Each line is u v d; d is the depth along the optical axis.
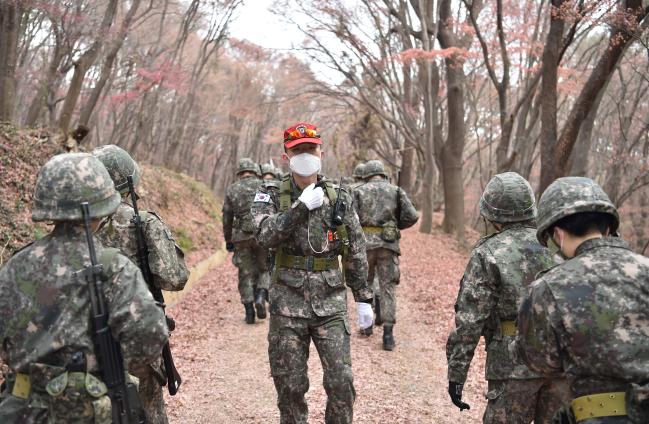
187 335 7.57
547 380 3.25
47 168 2.65
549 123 12.50
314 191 3.88
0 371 4.97
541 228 2.72
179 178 19.16
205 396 5.58
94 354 2.51
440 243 19.30
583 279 2.44
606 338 2.33
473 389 5.91
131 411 2.55
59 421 2.45
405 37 21.39
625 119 22.70
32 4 11.46
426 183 21.11
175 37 28.73
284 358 4.04
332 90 26.66
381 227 7.31
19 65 17.92
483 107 30.77
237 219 8.21
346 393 3.96
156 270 3.61
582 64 24.98
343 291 4.15
